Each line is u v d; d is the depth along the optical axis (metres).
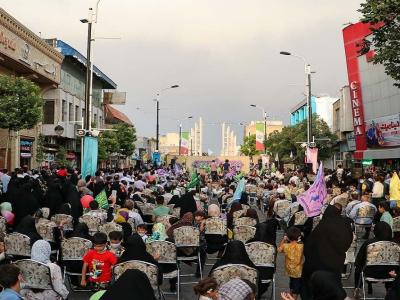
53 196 16.12
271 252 9.28
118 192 19.44
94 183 20.39
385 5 17.95
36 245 8.22
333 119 63.31
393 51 18.78
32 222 10.52
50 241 11.48
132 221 12.75
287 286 11.31
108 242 10.77
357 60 43.50
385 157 41.22
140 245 8.30
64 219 12.76
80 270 10.12
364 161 47.00
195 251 11.30
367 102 43.25
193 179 26.22
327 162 64.50
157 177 29.70
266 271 9.30
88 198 16.23
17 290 5.95
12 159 33.53
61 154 38.72
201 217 12.41
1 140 32.75
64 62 43.19
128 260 8.17
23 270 7.79
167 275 10.07
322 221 8.28
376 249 9.05
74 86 46.44
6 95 25.95
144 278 5.36
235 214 14.10
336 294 5.28
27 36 33.03
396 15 18.73
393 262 9.10
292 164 63.34
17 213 14.05
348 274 11.83
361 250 9.27
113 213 14.29
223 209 20.22
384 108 40.78
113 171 30.22
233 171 46.06
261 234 10.55
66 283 11.46
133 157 73.31
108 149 49.28
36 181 18.97
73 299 10.07
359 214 15.59
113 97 57.03
